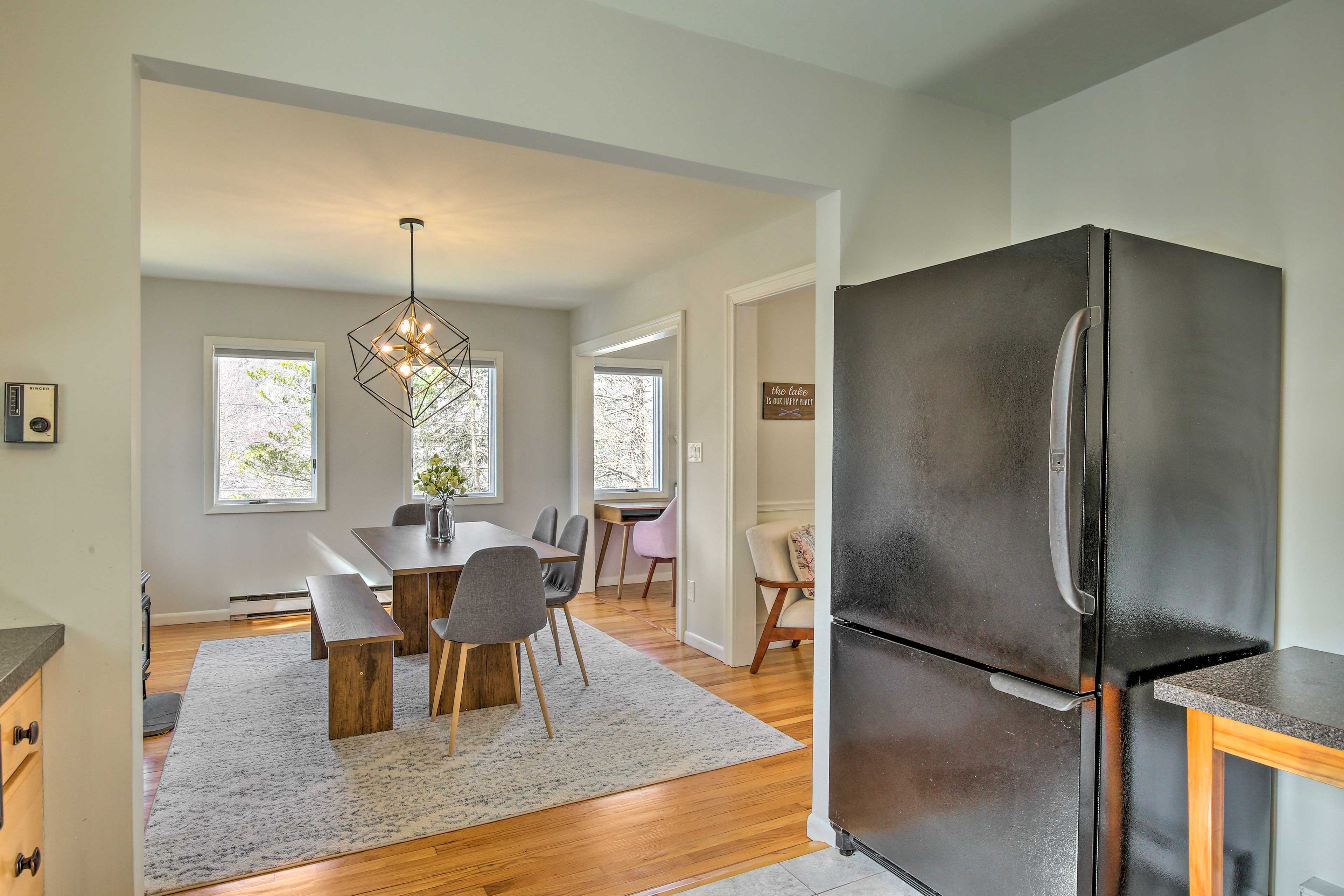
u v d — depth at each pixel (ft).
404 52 5.70
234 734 10.82
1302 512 6.28
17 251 4.74
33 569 4.77
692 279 15.72
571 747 10.43
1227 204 6.79
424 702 12.26
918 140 8.13
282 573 18.69
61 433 4.80
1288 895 6.30
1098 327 5.12
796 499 15.76
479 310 21.03
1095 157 7.93
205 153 9.86
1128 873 5.41
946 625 6.15
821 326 7.90
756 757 10.14
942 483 6.18
